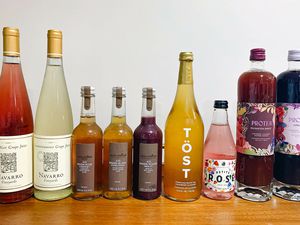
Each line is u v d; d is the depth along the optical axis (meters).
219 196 0.55
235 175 0.57
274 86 0.54
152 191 0.54
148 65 0.69
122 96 0.54
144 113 0.54
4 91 0.51
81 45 0.68
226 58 0.70
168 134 0.55
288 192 0.57
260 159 0.54
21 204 0.52
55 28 0.67
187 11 0.68
